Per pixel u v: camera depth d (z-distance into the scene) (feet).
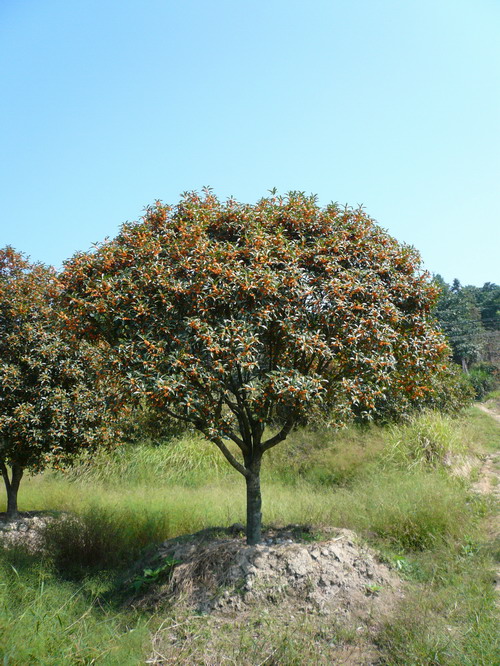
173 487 34.19
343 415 16.84
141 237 16.39
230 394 18.11
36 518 25.16
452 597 14.30
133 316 15.05
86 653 11.35
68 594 15.61
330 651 12.24
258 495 17.87
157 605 15.12
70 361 23.77
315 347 15.08
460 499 22.72
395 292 17.37
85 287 16.08
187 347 14.57
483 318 214.69
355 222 17.89
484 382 121.08
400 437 36.04
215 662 11.94
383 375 15.70
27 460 23.90
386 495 23.11
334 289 15.38
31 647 10.74
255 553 16.37
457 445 36.35
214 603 14.64
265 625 13.42
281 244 16.06
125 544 20.75
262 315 14.88
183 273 15.69
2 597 13.26
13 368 22.67
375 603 14.38
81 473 37.86
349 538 17.85
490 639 11.75
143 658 12.01
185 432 40.57
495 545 18.10
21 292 24.56
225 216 17.34
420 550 18.60
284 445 39.06
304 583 15.05
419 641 11.87
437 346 17.19
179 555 17.56
